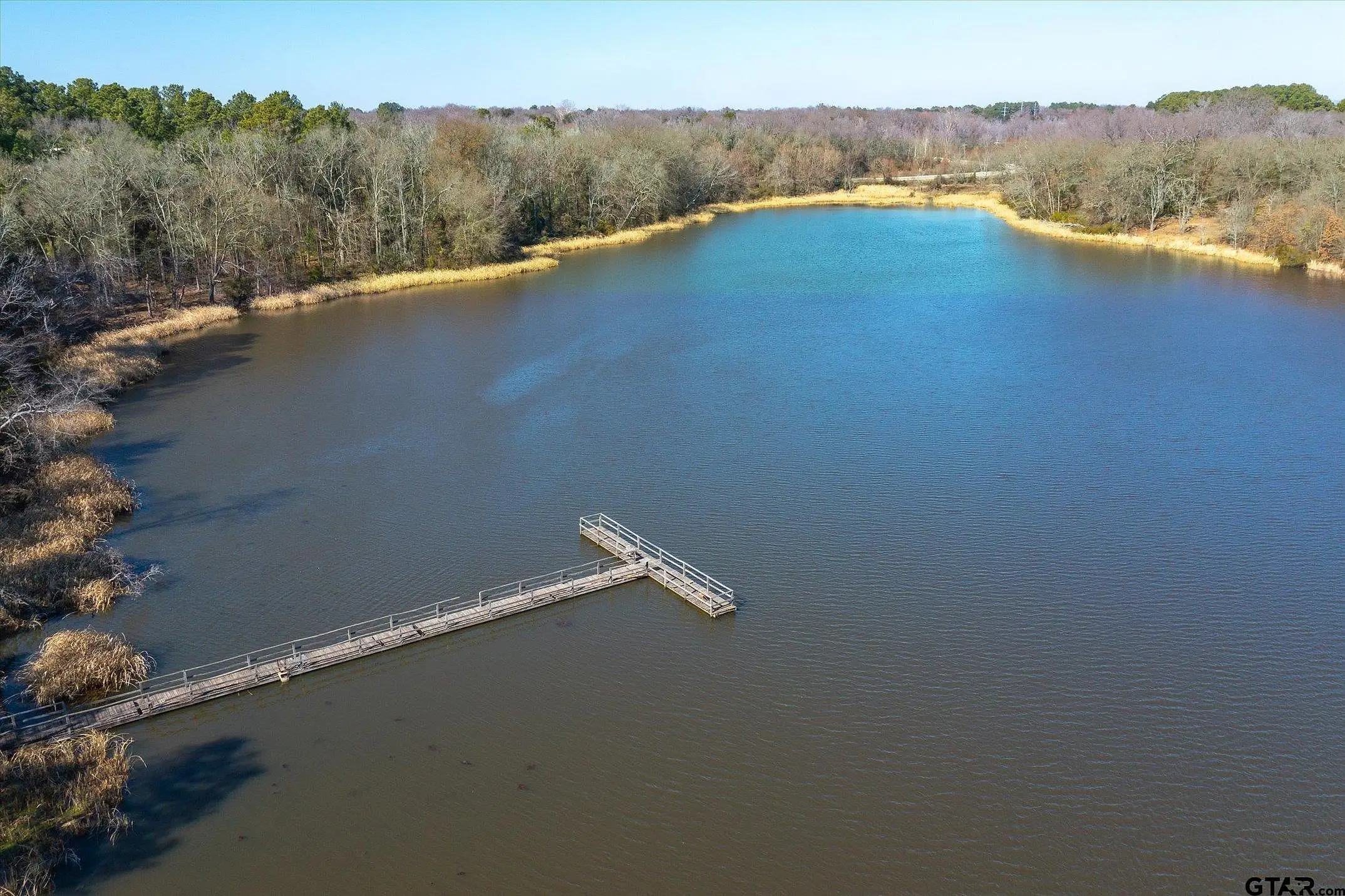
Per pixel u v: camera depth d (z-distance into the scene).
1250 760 39.69
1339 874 34.12
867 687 44.69
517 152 152.00
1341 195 130.62
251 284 113.44
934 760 40.00
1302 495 61.62
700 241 162.12
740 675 45.72
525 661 47.00
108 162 104.19
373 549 56.81
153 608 50.78
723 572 54.31
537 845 35.69
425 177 134.25
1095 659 46.25
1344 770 39.06
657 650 47.75
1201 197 154.75
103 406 79.62
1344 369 85.19
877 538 57.50
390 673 46.12
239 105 177.25
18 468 62.41
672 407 79.00
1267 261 132.50
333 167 130.12
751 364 89.81
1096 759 39.91
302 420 76.88
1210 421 73.88
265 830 36.31
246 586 52.88
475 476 66.50
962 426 73.88
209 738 41.50
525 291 123.19
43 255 96.62
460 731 42.03
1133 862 34.78
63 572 51.72
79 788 37.12
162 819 36.81
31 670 44.28
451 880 34.06
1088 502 61.31
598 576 53.03
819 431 73.50
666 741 41.34
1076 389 81.50
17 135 115.06
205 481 65.69
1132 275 126.81
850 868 34.62
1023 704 43.28
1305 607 49.94
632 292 121.75
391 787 38.66
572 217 162.50
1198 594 51.22
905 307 111.44
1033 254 144.50
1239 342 93.94
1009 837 35.97
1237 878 34.03
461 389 84.06
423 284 126.25
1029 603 50.81
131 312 104.44
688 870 34.56
